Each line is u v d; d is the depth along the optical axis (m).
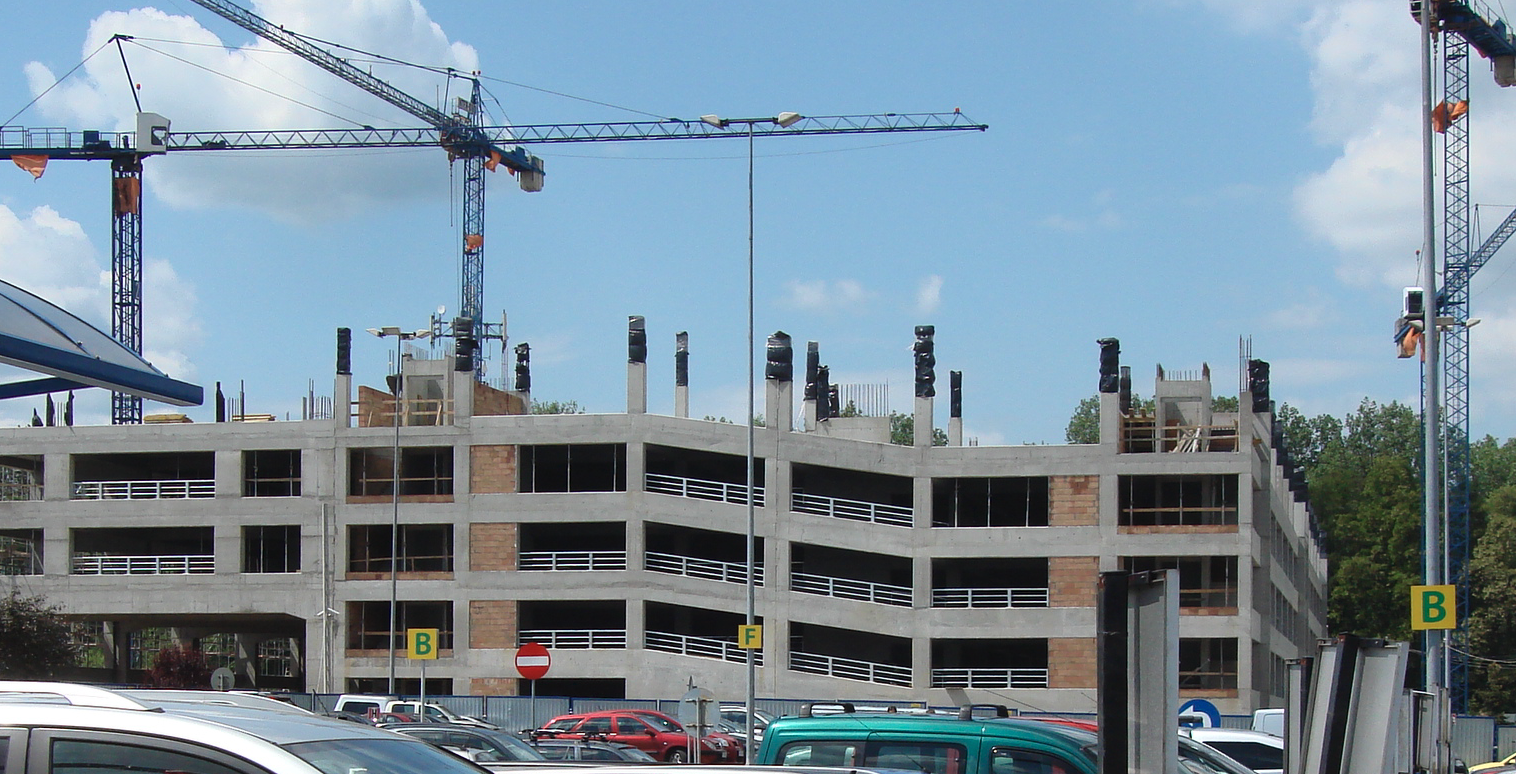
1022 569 68.00
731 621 69.56
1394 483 106.06
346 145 129.38
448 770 6.57
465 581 65.75
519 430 66.25
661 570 66.75
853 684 63.53
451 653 65.75
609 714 46.41
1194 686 63.03
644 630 64.44
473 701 57.81
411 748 6.67
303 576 66.81
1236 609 61.16
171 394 21.95
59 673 63.06
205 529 71.62
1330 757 7.74
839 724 11.72
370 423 68.81
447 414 68.12
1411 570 101.50
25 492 85.94
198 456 71.81
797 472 69.00
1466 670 88.62
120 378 20.64
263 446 67.94
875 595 68.50
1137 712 5.98
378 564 68.25
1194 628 61.31
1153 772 5.85
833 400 86.31
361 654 66.12
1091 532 62.47
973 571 68.31
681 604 64.31
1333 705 7.77
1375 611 102.88
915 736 11.46
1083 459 62.94
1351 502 115.69
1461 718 44.34
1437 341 33.34
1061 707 61.66
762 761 11.87
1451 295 93.19
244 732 5.77
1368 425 134.88
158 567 68.00
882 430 72.38
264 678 79.44
